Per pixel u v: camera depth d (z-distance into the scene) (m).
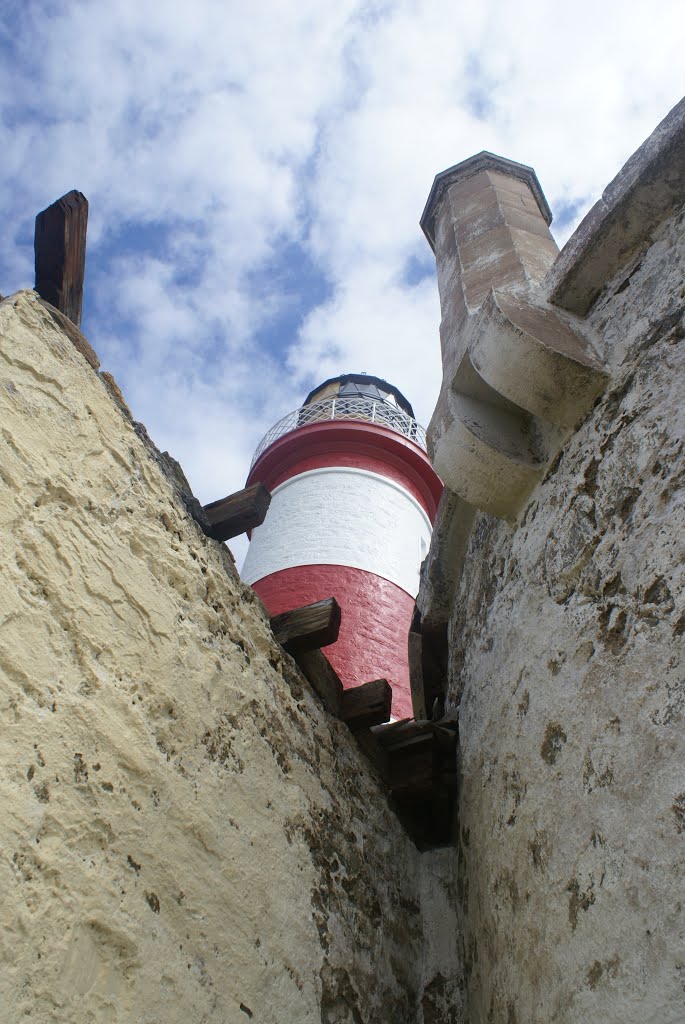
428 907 5.50
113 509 4.68
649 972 3.02
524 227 7.81
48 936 3.33
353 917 4.89
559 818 3.88
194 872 4.10
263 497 5.43
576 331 4.95
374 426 14.39
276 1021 4.10
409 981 5.03
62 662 3.96
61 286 4.94
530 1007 3.82
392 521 13.02
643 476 4.00
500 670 4.96
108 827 3.79
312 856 4.85
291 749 5.11
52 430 4.50
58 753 3.72
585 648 3.98
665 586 3.54
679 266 4.41
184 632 4.73
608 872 3.41
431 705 6.69
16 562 3.96
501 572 5.33
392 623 11.09
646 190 4.68
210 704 4.65
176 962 3.79
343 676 9.96
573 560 4.33
